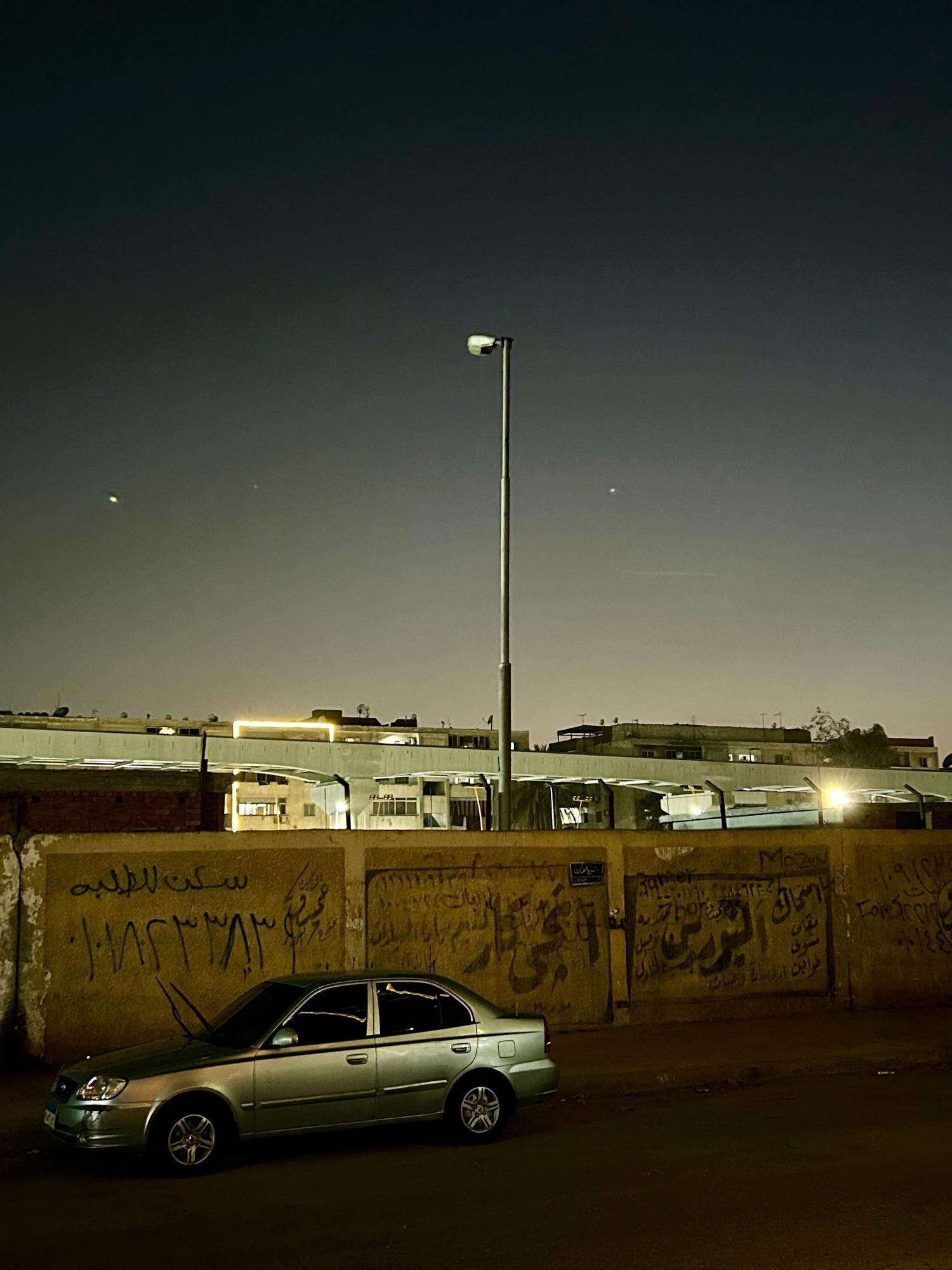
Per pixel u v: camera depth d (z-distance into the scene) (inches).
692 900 701.9
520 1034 415.2
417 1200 322.3
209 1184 349.7
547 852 666.2
